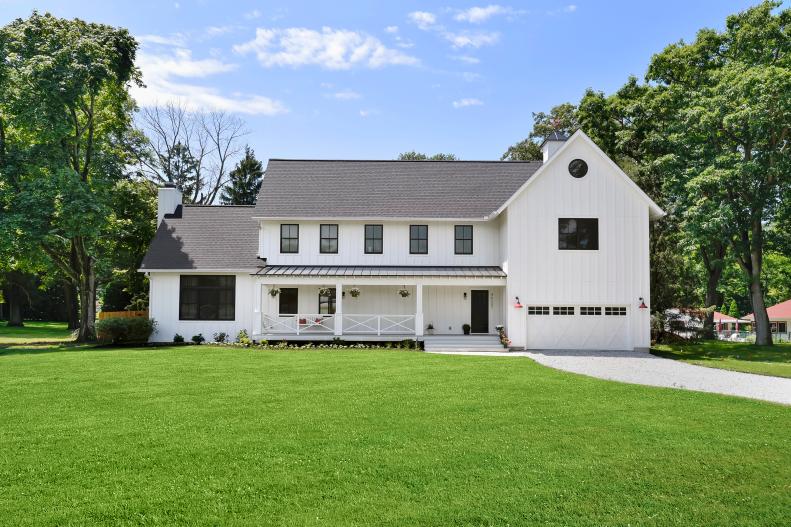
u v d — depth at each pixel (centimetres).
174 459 812
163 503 663
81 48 2773
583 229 2469
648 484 748
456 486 724
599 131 3797
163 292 2697
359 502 671
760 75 2567
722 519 650
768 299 6275
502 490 714
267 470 770
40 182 2677
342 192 2883
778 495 720
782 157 2614
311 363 1844
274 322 2662
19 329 4612
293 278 2564
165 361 1881
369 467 788
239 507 654
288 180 2948
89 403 1180
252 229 2955
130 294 4062
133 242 3541
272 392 1314
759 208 2727
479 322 2727
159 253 2752
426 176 2998
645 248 2462
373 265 2758
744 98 2670
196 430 964
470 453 854
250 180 5522
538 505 674
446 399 1249
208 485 717
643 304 2436
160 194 3041
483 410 1142
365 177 2989
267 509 649
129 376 1545
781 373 1805
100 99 3172
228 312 2698
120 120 3259
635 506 679
